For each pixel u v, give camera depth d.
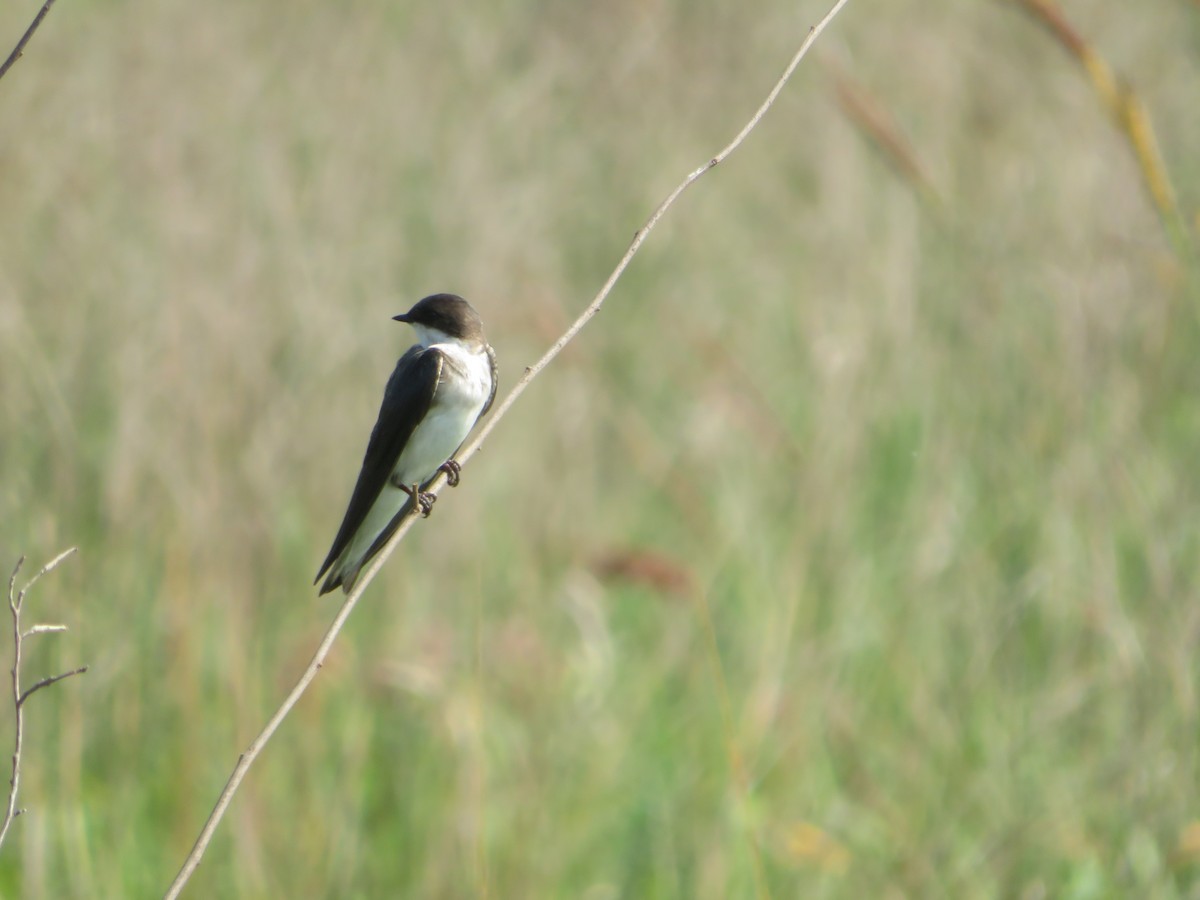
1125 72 16.02
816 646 11.70
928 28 16.95
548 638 12.30
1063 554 11.77
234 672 10.93
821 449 13.25
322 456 12.73
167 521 11.81
